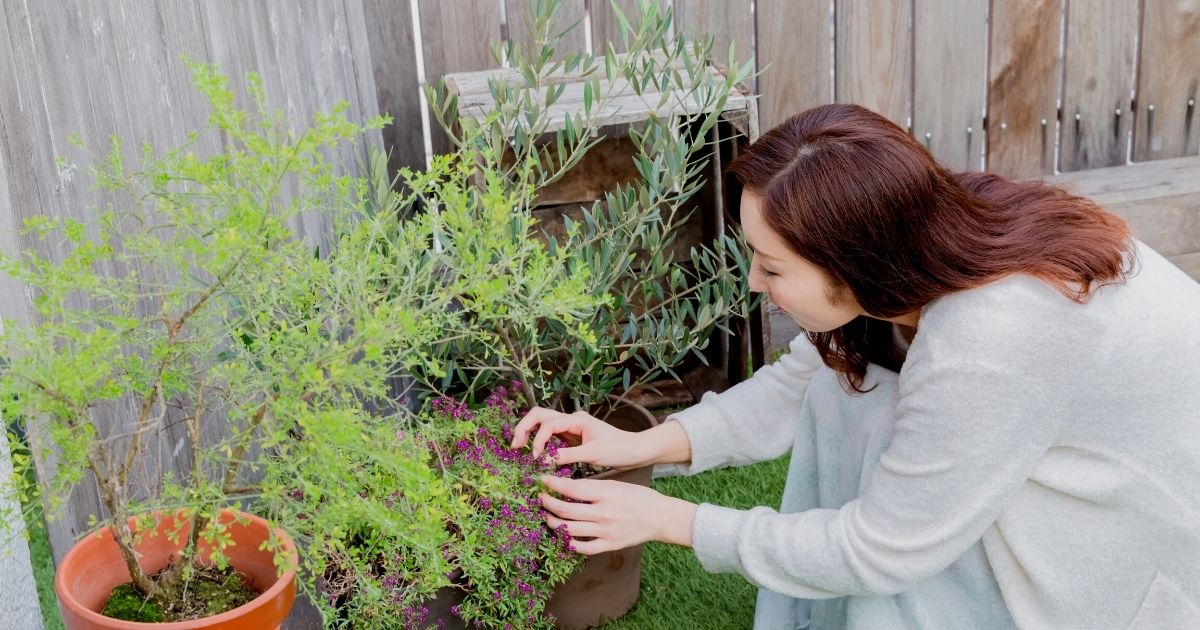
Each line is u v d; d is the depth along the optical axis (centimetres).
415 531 129
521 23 296
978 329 141
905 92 327
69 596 115
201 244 108
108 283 122
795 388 191
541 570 176
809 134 143
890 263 140
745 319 267
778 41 315
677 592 216
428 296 132
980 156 338
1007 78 330
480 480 166
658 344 229
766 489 251
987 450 143
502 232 127
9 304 120
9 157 120
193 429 123
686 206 279
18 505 119
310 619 194
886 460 151
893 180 138
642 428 226
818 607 182
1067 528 152
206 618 112
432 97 210
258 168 114
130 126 147
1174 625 151
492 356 219
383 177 187
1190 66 340
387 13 292
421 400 279
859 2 315
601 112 241
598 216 213
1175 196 332
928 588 162
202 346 124
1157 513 148
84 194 136
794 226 140
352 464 125
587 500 164
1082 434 148
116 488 119
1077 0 327
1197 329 147
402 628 167
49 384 105
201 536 120
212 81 109
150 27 154
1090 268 141
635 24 301
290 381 116
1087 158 344
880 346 166
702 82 247
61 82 131
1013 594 158
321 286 140
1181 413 145
